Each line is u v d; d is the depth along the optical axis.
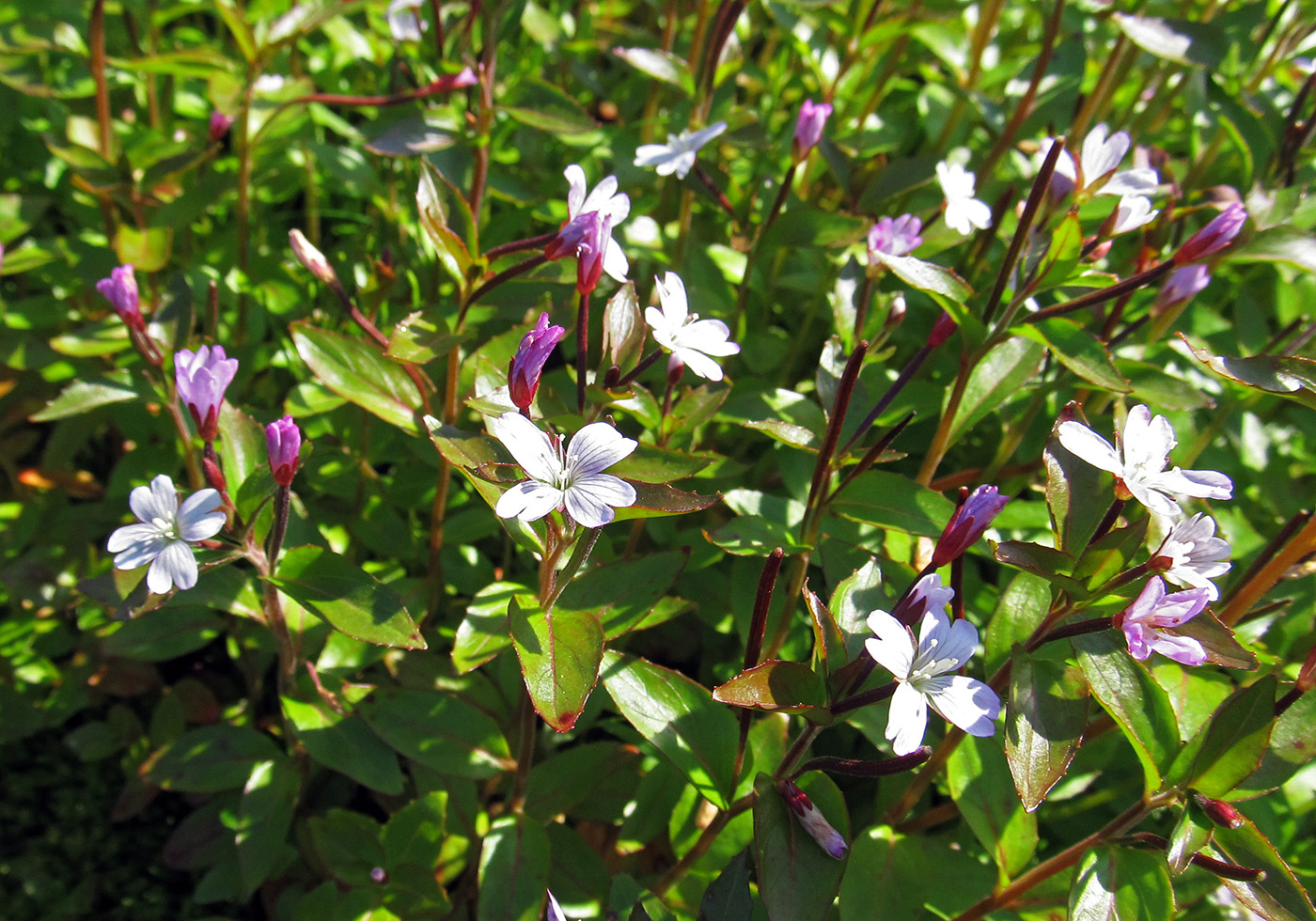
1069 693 0.10
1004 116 0.17
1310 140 0.16
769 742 0.12
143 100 0.19
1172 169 0.16
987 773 0.12
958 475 0.15
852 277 0.13
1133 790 0.14
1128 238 0.18
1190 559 0.09
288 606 0.13
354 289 0.17
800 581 0.13
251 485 0.10
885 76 0.17
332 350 0.12
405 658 0.14
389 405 0.12
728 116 0.16
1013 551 0.10
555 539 0.10
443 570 0.15
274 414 0.15
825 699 0.09
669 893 0.12
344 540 0.15
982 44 0.17
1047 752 0.09
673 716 0.11
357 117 0.21
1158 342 0.16
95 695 0.16
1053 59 0.17
